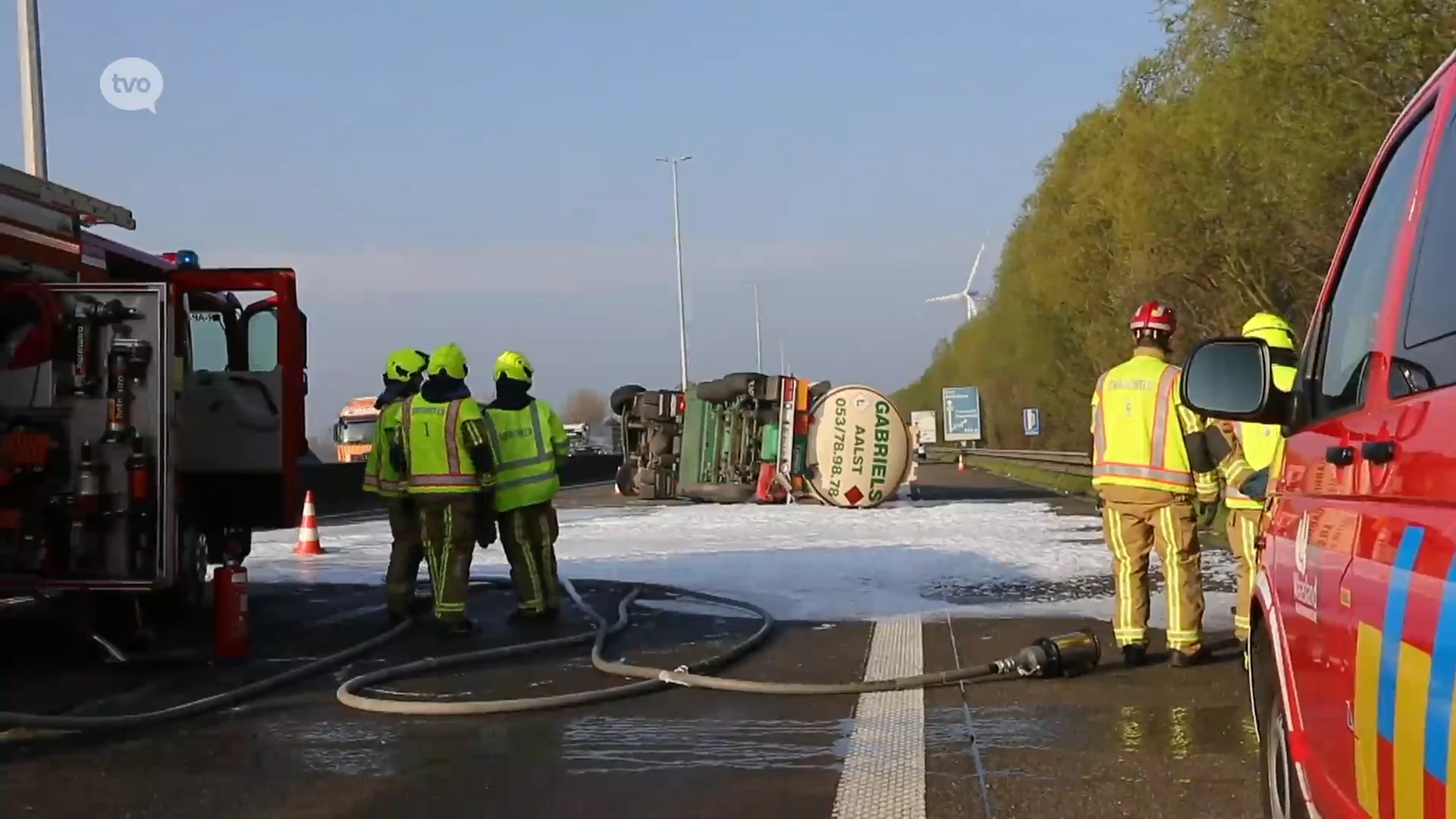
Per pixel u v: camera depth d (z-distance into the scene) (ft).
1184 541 26.30
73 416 28.09
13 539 27.48
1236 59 75.82
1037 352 185.47
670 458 90.84
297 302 32.58
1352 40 66.80
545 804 17.95
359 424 146.41
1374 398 10.00
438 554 32.35
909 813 17.22
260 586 44.01
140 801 18.33
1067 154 152.56
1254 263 97.81
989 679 25.68
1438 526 7.66
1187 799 17.65
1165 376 26.16
